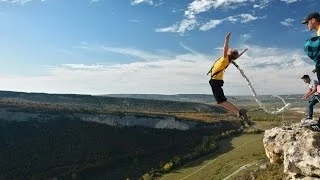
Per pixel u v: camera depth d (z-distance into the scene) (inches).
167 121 6574.8
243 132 5649.6
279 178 1699.1
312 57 492.1
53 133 5703.7
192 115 7785.4
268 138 911.7
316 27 487.2
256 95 551.5
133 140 5984.3
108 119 6274.6
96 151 5541.3
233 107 522.3
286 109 556.1
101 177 4790.8
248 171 3481.8
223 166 4156.0
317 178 713.0
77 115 6171.3
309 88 759.7
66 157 5255.9
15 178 4547.2
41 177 4626.0
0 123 5556.1
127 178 4702.3
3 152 5036.9
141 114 6673.2
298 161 748.0
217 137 5654.5
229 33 499.2
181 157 4965.6
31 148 5265.8
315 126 806.5
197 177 4082.2
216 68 514.9
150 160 5285.4
